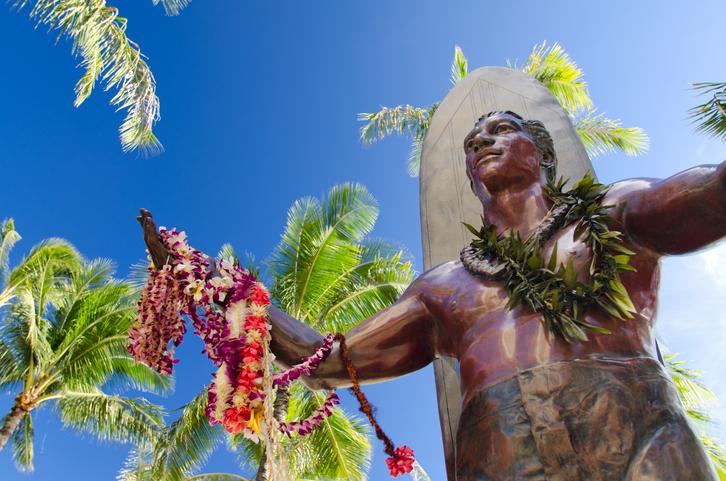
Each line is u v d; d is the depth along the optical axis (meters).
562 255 3.27
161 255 3.26
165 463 12.48
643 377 2.84
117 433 15.27
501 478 2.75
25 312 15.75
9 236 16.62
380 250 14.18
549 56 14.78
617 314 2.97
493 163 3.82
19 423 16.17
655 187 3.21
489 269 3.39
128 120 10.59
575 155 4.96
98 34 10.11
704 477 2.63
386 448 3.25
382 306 13.33
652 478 2.56
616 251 3.17
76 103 10.45
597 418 2.71
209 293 3.11
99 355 15.38
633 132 14.56
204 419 12.53
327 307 13.34
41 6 9.87
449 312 3.46
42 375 15.39
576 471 2.65
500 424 2.85
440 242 4.93
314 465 12.94
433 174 5.32
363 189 14.07
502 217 3.75
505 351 3.03
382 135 16.02
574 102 14.85
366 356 3.54
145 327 3.13
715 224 3.01
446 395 4.05
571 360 2.89
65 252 16.48
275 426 2.81
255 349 2.97
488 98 5.61
